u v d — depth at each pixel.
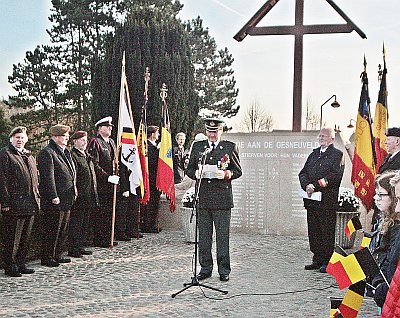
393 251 3.46
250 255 9.16
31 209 7.61
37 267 8.08
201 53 29.94
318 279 7.48
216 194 7.26
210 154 7.30
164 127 11.22
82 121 27.00
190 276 7.52
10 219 7.50
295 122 11.69
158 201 11.53
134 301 6.29
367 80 9.59
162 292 6.69
